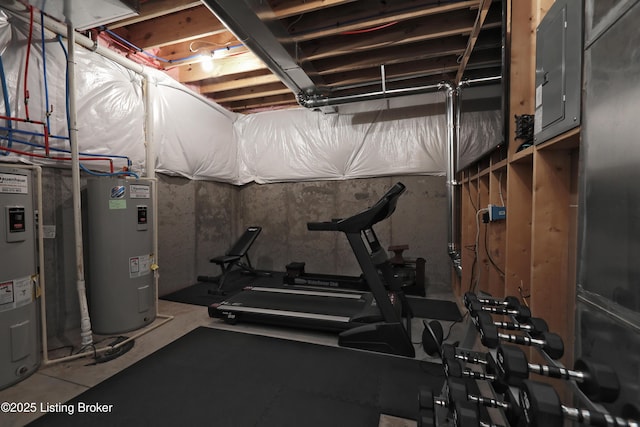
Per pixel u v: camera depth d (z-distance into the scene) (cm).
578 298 99
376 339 215
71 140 219
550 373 77
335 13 248
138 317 252
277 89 398
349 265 436
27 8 201
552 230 140
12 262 176
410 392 168
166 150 347
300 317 247
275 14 226
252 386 174
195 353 213
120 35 286
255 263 483
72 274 250
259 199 480
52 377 183
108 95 274
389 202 217
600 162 88
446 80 336
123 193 243
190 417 148
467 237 308
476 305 113
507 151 180
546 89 130
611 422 63
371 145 412
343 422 145
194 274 402
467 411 78
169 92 351
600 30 88
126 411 152
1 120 200
